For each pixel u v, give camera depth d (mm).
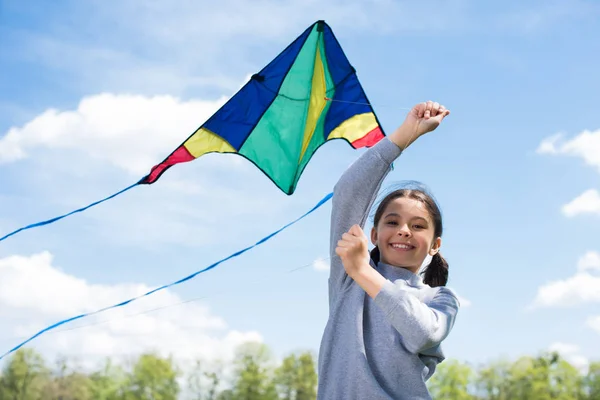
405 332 2186
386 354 2352
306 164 3494
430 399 2354
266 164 3371
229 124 3273
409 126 2539
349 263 2213
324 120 3430
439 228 2688
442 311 2383
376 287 2189
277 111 3312
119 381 46375
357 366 2322
